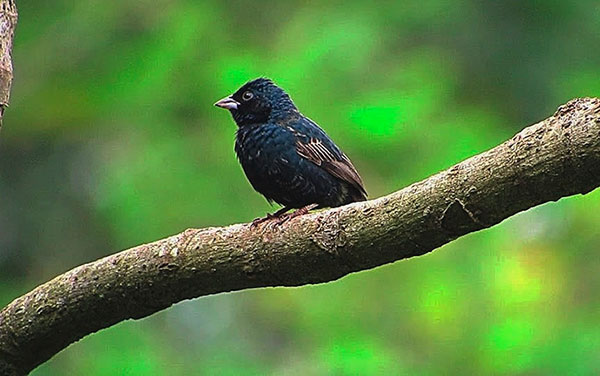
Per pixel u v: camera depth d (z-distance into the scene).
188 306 14.25
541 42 13.73
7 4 6.82
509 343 12.44
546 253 13.84
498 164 5.45
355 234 5.91
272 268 6.20
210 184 13.47
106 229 13.74
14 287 14.11
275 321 14.02
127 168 13.80
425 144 13.18
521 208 5.52
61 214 14.33
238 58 13.62
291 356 13.44
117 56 14.08
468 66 13.84
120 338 12.75
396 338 13.20
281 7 14.40
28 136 14.59
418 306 13.34
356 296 13.63
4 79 6.71
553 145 5.29
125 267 6.51
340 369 12.35
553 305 13.25
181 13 14.20
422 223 5.71
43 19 14.55
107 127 14.35
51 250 14.20
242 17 14.30
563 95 13.63
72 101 14.15
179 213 13.36
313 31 13.90
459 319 13.13
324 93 13.32
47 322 6.73
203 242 6.34
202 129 13.85
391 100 13.20
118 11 14.39
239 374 13.15
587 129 5.21
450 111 13.68
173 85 13.74
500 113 13.73
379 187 13.10
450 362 12.65
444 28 13.97
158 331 13.65
